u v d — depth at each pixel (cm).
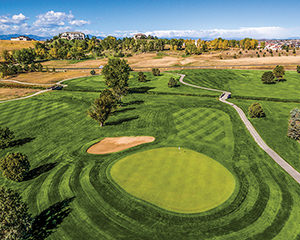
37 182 3528
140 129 5469
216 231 2530
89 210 2884
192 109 6588
